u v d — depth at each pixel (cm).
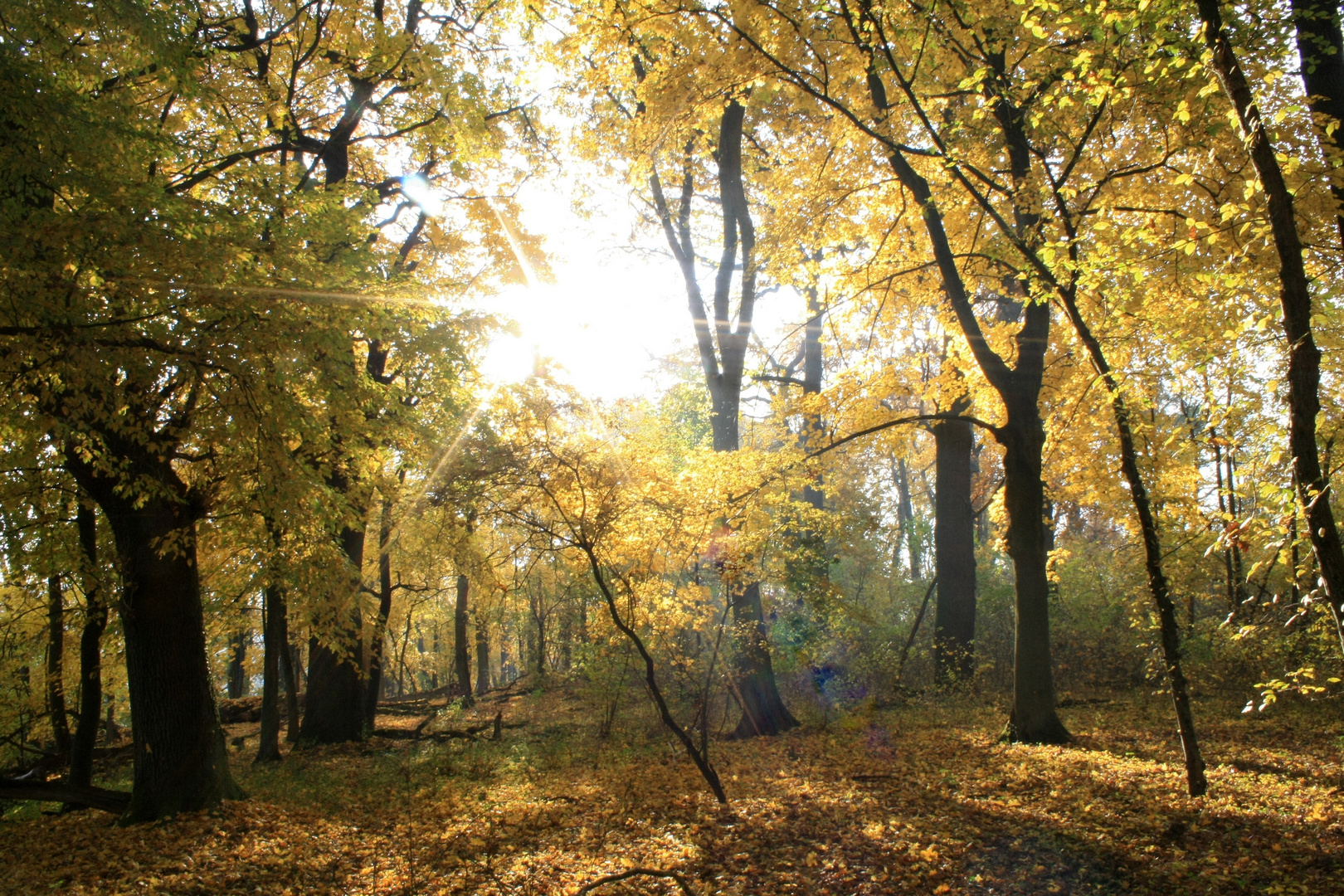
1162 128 829
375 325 862
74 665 1403
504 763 1242
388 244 1684
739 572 970
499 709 1806
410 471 1248
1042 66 842
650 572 1026
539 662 2633
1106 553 1756
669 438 1770
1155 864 562
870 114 1104
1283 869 525
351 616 1226
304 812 962
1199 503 1330
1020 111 913
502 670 4988
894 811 758
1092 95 680
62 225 625
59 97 646
